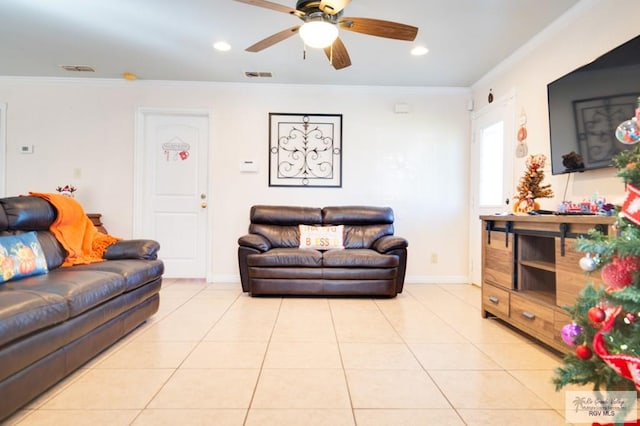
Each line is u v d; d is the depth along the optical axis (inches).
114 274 86.9
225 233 169.5
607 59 84.6
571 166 96.6
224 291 149.1
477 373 73.8
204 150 172.4
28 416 57.3
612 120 83.2
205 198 172.2
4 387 53.7
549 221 81.0
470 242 171.2
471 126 171.2
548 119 112.3
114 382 68.9
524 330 91.8
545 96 116.1
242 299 135.9
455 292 150.8
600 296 50.2
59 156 164.7
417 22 110.1
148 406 60.5
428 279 172.6
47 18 110.7
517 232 95.8
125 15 108.6
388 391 66.2
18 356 55.8
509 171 136.5
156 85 166.9
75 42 127.1
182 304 128.0
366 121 172.2
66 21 112.5
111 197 166.4
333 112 171.6
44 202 102.8
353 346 88.3
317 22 82.8
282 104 170.6
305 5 84.7
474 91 168.9
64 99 164.7
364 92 171.8
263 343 89.9
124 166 166.7
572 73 95.9
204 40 124.9
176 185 171.9
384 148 172.6
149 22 112.7
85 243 108.0
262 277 136.4
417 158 173.2
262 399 63.1
